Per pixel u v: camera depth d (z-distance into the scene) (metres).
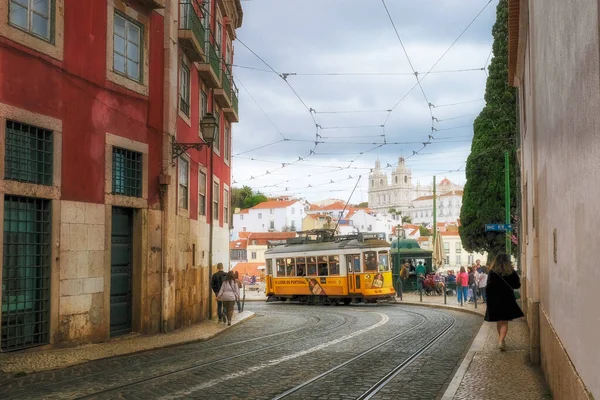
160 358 10.98
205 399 7.40
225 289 17.67
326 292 31.22
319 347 12.68
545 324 8.02
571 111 5.22
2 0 10.44
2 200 10.31
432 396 7.59
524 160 15.34
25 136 11.03
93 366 9.98
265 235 92.38
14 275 10.80
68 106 11.98
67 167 11.92
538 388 7.56
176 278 15.93
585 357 4.53
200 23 17.73
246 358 10.99
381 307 27.83
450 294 34.31
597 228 4.04
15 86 10.66
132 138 13.96
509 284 10.80
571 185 5.33
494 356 10.28
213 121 15.96
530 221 11.63
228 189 25.25
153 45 14.88
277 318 21.89
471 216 32.75
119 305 13.83
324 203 189.12
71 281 11.95
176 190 15.80
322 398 7.47
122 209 13.97
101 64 12.99
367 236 30.86
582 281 4.71
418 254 37.38
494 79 32.25
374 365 10.13
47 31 11.59
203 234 19.58
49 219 11.51
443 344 13.03
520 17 12.31
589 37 4.21
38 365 9.73
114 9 13.44
